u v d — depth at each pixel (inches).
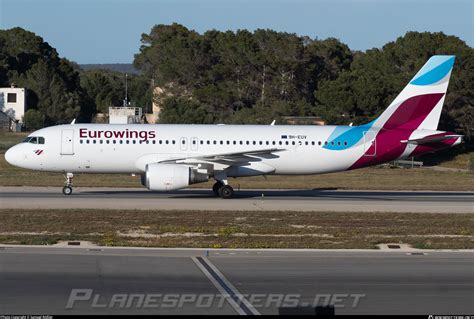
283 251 4170.8
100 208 5821.9
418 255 4099.4
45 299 3002.0
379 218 5575.8
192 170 6579.7
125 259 3828.7
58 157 6737.2
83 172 6894.7
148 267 3641.7
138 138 6791.3
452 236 4862.2
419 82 7150.6
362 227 5128.0
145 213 5536.4
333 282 3398.1
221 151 6865.2
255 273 3555.6
